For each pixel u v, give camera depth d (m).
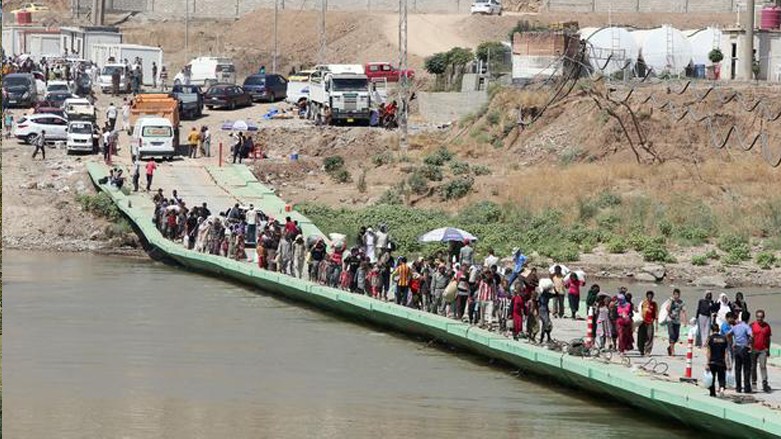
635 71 167.25
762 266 117.81
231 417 64.56
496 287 79.88
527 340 75.69
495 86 164.75
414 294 87.19
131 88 186.00
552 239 124.88
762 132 144.62
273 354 80.12
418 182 139.38
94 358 77.56
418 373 75.31
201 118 169.62
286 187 142.00
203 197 130.50
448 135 159.88
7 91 168.50
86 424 63.09
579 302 86.81
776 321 93.81
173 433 61.66
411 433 61.84
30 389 69.88
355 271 93.75
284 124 165.50
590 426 63.34
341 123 163.50
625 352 70.62
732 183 138.38
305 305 98.62
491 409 66.75
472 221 130.00
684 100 150.38
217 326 88.50
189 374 74.25
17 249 124.00
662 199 134.50
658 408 63.12
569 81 160.25
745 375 61.06
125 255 123.31
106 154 141.00
